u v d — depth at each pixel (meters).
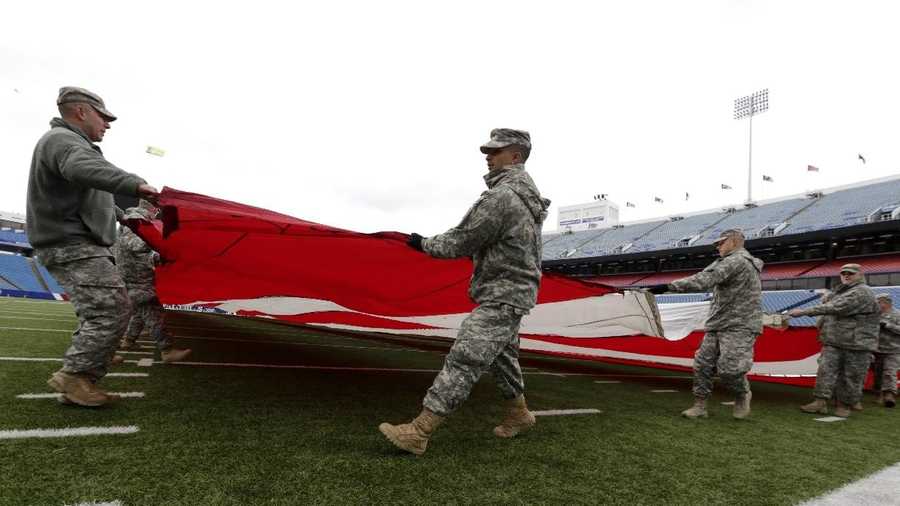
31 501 1.61
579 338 6.39
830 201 33.62
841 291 5.18
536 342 6.87
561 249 47.50
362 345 8.88
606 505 2.02
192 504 1.69
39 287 34.53
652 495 2.18
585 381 6.40
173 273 5.09
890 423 4.89
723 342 4.06
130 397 3.13
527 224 2.48
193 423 2.66
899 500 2.38
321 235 3.18
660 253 34.16
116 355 4.82
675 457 2.85
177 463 2.05
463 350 2.37
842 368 5.17
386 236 3.06
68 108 2.60
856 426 4.55
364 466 2.21
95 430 2.38
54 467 1.90
